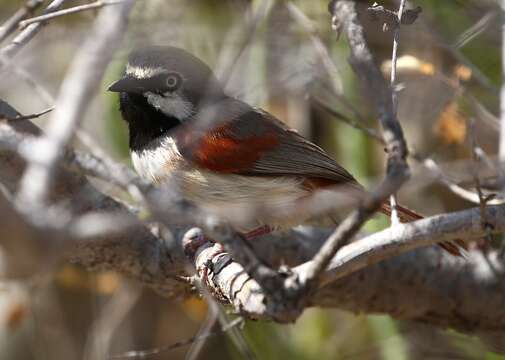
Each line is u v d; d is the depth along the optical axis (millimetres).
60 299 13547
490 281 10969
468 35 10766
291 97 12594
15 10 13125
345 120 10320
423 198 12734
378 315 12016
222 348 13977
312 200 9836
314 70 10836
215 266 8945
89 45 5297
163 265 9875
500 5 11391
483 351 12250
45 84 12516
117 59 11398
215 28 12680
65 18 11891
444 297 10914
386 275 10664
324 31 12352
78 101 5066
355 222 5684
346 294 10664
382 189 5590
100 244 9492
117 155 12898
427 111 11945
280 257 10773
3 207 5180
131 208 9609
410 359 12375
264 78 11305
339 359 12836
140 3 11898
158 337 13961
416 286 10812
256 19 9164
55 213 5492
